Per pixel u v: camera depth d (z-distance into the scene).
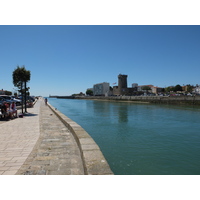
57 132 8.36
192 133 12.55
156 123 17.25
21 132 8.22
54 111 17.55
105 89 151.62
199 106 45.03
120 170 5.98
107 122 17.86
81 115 24.98
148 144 9.52
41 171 4.04
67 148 5.88
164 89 138.88
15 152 5.36
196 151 8.30
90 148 5.06
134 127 14.93
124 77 124.94
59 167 4.30
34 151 5.50
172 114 26.14
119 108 39.94
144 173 5.76
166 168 6.23
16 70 16.12
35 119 12.83
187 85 117.81
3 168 4.18
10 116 12.78
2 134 7.74
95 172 3.62
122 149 8.53
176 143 9.77
